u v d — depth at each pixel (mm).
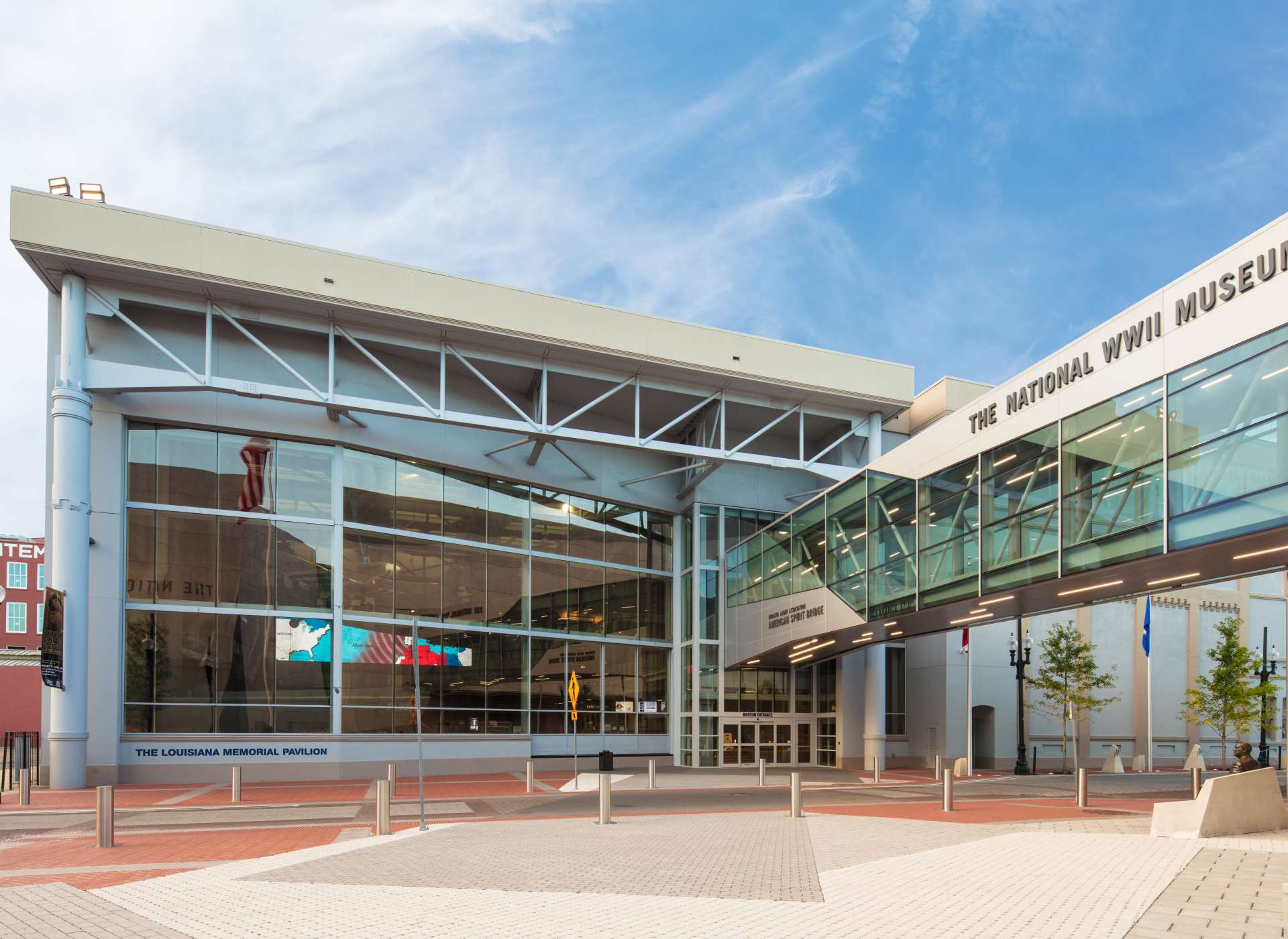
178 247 29234
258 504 31797
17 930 8109
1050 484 21688
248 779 30031
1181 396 18156
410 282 32000
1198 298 17859
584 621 39500
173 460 30906
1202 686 43312
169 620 30078
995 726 41094
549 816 19688
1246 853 12039
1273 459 15977
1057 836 14719
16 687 60469
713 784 29750
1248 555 18094
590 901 9156
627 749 40125
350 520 33250
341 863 11914
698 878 10648
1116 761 37656
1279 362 16031
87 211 28406
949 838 14758
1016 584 22578
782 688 41625
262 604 31281
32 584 69625
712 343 36344
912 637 32938
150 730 29375
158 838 15914
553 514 39312
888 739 41250
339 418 33062
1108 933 7707
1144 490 18875
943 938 7562
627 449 41844
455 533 36031
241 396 31188
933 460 26391
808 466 38000
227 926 8125
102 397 29750
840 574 31109
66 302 28719
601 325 34688
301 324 31562
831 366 38250
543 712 37594
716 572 41312
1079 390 20938
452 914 8570
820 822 17734
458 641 35219
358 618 32688
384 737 32469
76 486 28172
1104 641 44812
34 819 19359
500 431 35812
